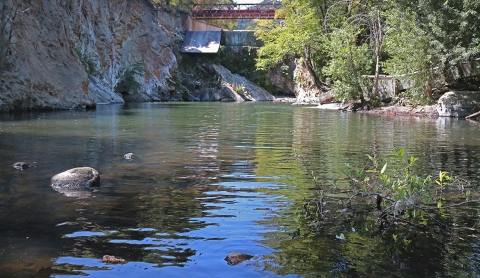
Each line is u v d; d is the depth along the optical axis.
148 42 45.91
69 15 31.50
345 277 3.11
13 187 5.55
